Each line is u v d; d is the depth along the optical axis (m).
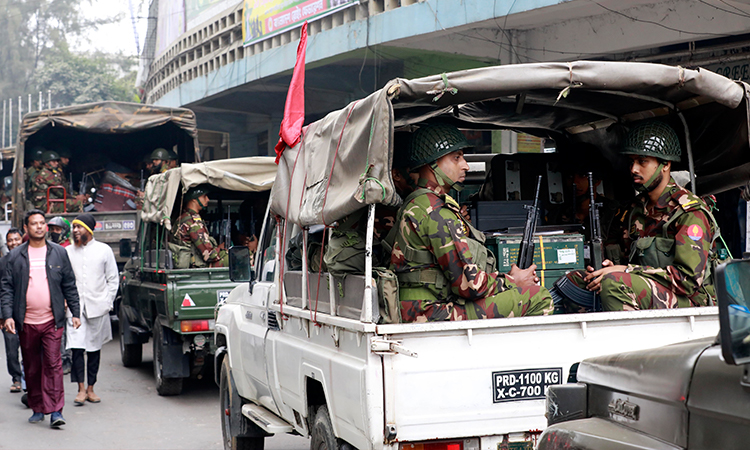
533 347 3.49
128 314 10.52
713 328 3.73
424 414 3.34
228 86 17.16
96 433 7.04
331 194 3.85
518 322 3.45
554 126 5.31
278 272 4.92
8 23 50.12
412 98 3.66
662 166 4.49
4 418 7.73
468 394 3.39
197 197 8.72
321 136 4.22
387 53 13.06
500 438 3.44
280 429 4.86
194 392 8.97
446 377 3.38
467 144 4.15
